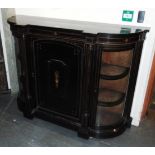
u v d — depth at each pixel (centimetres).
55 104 212
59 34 173
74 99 196
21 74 213
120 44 163
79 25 184
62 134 209
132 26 185
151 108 255
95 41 162
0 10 239
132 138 207
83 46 168
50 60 192
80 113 198
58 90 203
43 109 222
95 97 184
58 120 213
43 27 176
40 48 191
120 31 166
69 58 180
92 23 194
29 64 204
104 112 206
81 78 182
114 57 189
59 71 192
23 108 230
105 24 191
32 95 220
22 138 202
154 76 221
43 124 223
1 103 262
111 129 200
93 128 199
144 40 182
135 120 222
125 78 193
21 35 189
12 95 282
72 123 206
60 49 181
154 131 218
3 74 275
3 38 257
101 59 169
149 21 180
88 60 170
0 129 214
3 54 265
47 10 213
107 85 201
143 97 210
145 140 205
